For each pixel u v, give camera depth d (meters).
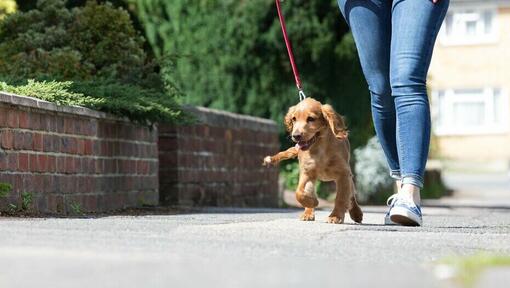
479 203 21.17
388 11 8.58
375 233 7.17
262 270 4.68
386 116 8.77
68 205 10.05
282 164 18.67
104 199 10.95
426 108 8.17
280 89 17.98
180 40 17.89
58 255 5.04
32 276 4.38
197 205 13.87
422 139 8.16
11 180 8.98
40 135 9.51
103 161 10.94
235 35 17.92
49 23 13.16
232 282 4.24
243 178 15.44
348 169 8.48
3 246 5.46
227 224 7.80
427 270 4.78
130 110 11.06
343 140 8.49
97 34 13.05
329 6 17.77
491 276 4.47
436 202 21.86
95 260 4.88
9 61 12.39
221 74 18.02
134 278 4.34
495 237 7.14
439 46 44.50
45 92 9.89
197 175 13.89
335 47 17.84
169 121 11.76
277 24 17.84
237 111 18.02
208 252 5.57
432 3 8.16
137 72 12.88
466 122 44.38
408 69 8.12
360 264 5.17
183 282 4.23
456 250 6.12
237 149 15.23
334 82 17.97
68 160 10.09
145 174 12.15
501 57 44.03
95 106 10.79
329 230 7.29
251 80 18.03
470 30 44.25
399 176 8.89
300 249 5.93
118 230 6.95
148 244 5.86
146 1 17.69
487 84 44.22
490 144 44.34
